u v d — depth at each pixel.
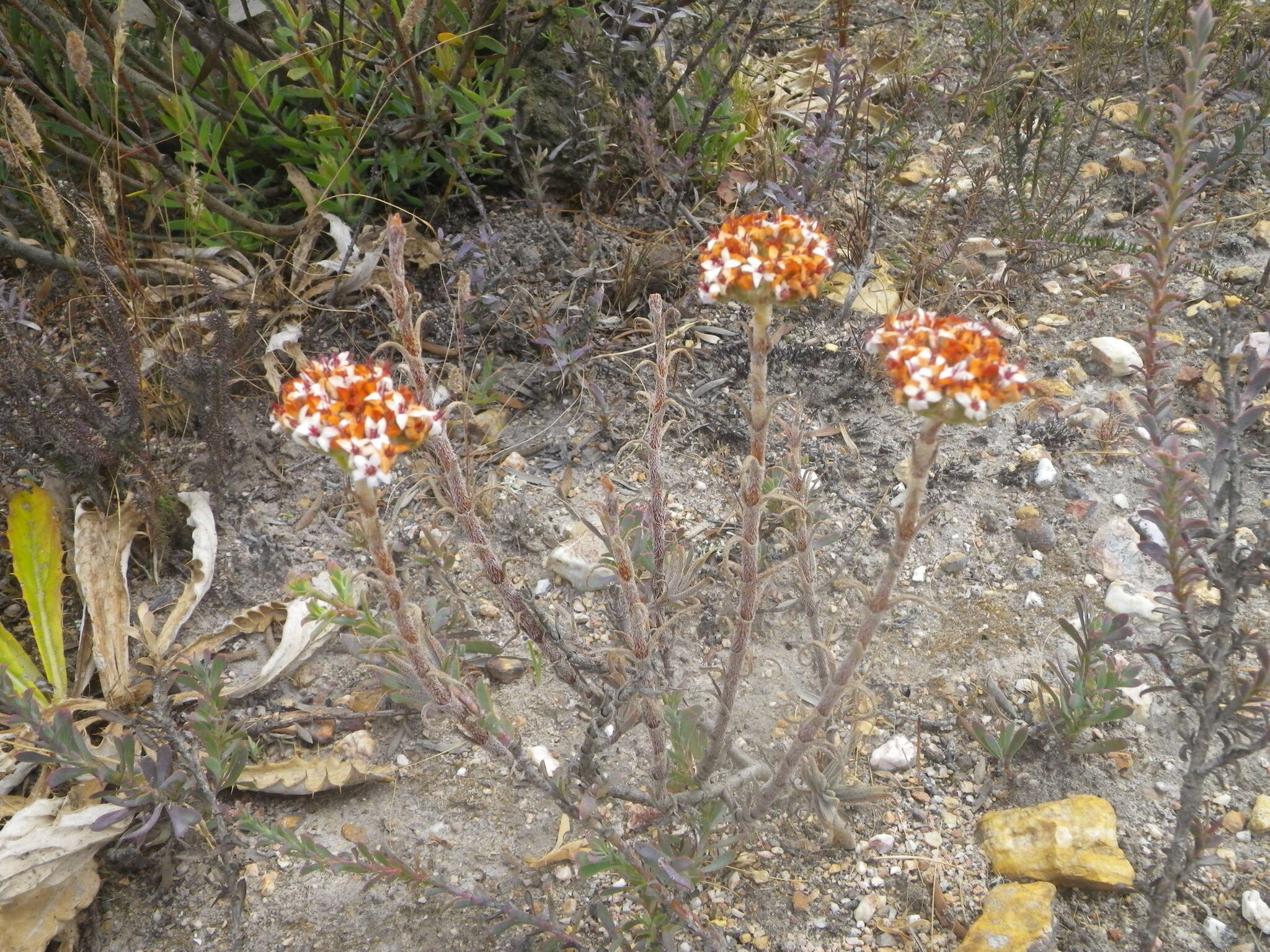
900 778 0.41
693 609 0.35
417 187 0.67
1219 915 0.36
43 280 0.61
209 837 0.37
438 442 0.31
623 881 0.38
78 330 0.59
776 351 0.60
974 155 0.74
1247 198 0.70
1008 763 0.41
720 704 0.35
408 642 0.30
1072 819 0.38
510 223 0.66
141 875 0.38
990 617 0.47
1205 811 0.39
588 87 0.65
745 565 0.31
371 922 0.37
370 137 0.62
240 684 0.44
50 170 0.61
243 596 0.47
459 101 0.60
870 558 0.50
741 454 0.55
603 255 0.63
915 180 0.73
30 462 0.48
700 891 0.38
